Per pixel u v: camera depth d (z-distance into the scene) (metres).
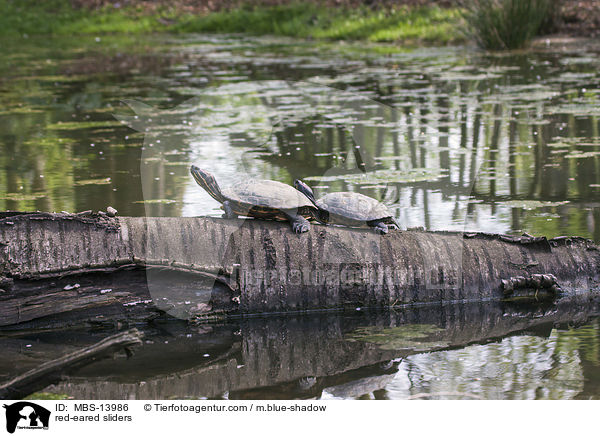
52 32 24.52
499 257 4.29
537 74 12.65
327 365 3.40
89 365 3.45
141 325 4.00
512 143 7.84
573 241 4.39
